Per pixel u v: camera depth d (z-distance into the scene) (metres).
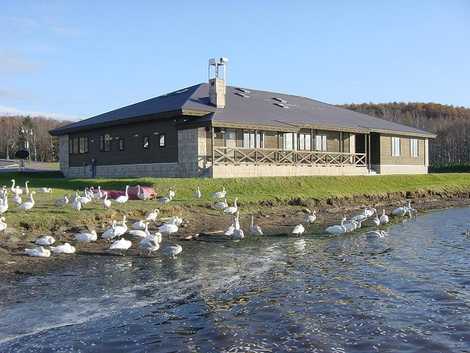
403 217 36.56
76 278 17.83
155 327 13.38
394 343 12.32
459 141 114.12
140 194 32.72
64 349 11.96
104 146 52.06
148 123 47.16
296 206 36.53
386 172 59.25
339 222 32.41
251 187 38.75
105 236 22.50
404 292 16.67
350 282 17.94
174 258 21.31
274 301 15.65
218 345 12.22
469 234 29.08
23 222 23.58
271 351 11.88
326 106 64.94
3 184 40.62
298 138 50.84
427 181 53.62
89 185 38.22
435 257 22.45
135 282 17.55
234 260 21.28
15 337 12.62
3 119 157.00
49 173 57.34
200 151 43.00
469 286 17.39
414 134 62.00
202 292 16.56
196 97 48.09
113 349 11.98
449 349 11.96
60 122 159.88
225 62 46.69
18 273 18.20
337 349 11.96
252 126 43.34
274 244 25.09
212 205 32.34
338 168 52.50
